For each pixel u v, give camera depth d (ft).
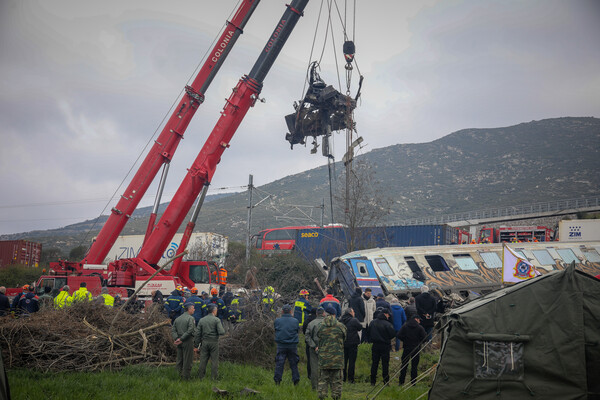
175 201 81.15
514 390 29.63
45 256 236.63
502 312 30.68
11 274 150.20
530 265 56.95
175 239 144.87
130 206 81.41
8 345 40.45
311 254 138.21
